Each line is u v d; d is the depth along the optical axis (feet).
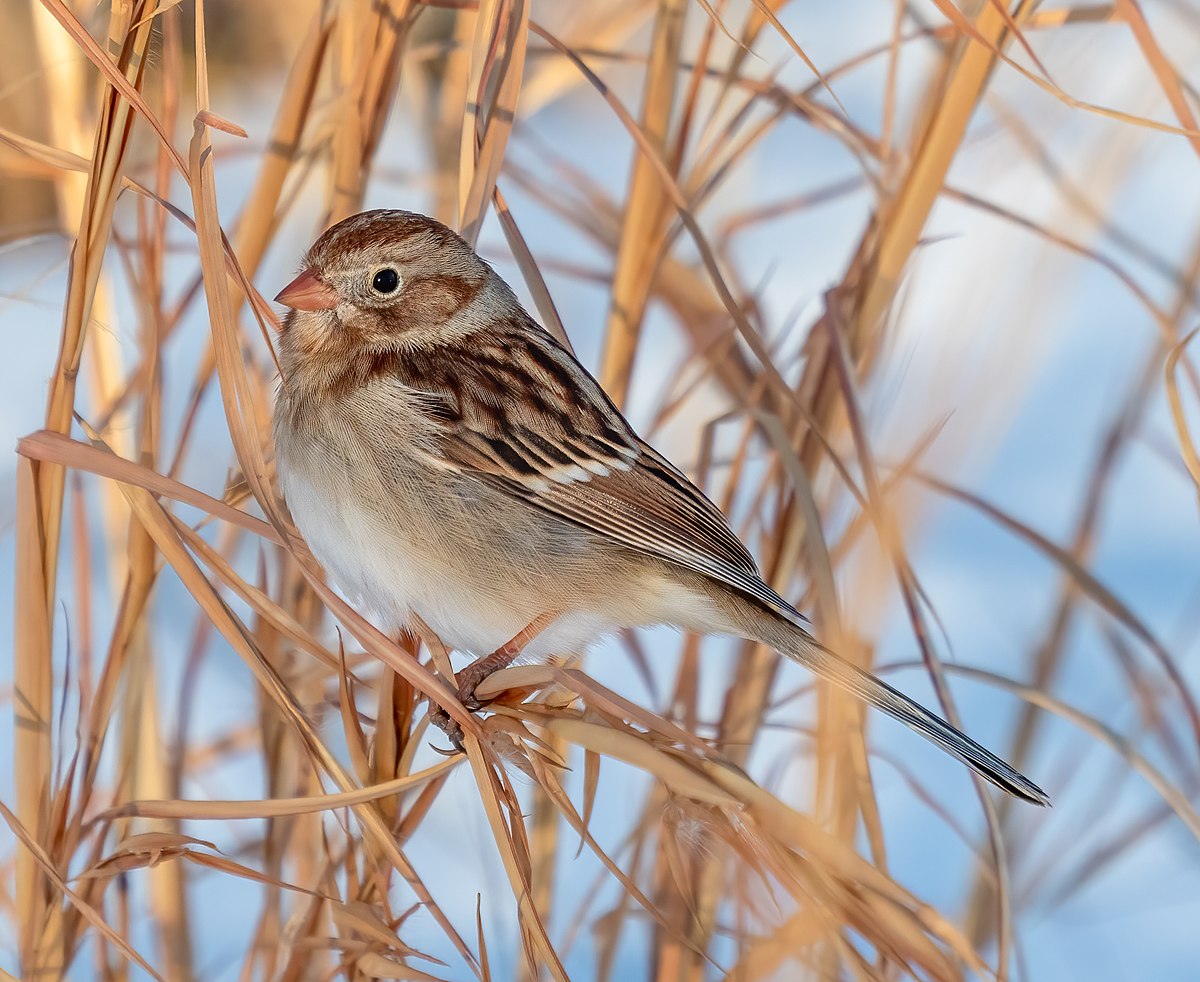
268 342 18.51
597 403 24.30
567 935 24.63
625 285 24.54
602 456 23.99
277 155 21.93
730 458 30.86
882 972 19.93
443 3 23.21
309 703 24.06
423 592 23.53
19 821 18.94
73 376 18.71
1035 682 30.99
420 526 23.43
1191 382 23.30
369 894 20.92
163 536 18.24
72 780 20.35
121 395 22.97
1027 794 21.31
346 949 20.12
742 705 24.32
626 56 24.32
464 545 23.59
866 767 21.26
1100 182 28.35
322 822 22.27
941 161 22.70
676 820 17.13
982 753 21.48
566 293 42.22
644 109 24.16
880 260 23.21
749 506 27.53
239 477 23.99
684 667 24.79
